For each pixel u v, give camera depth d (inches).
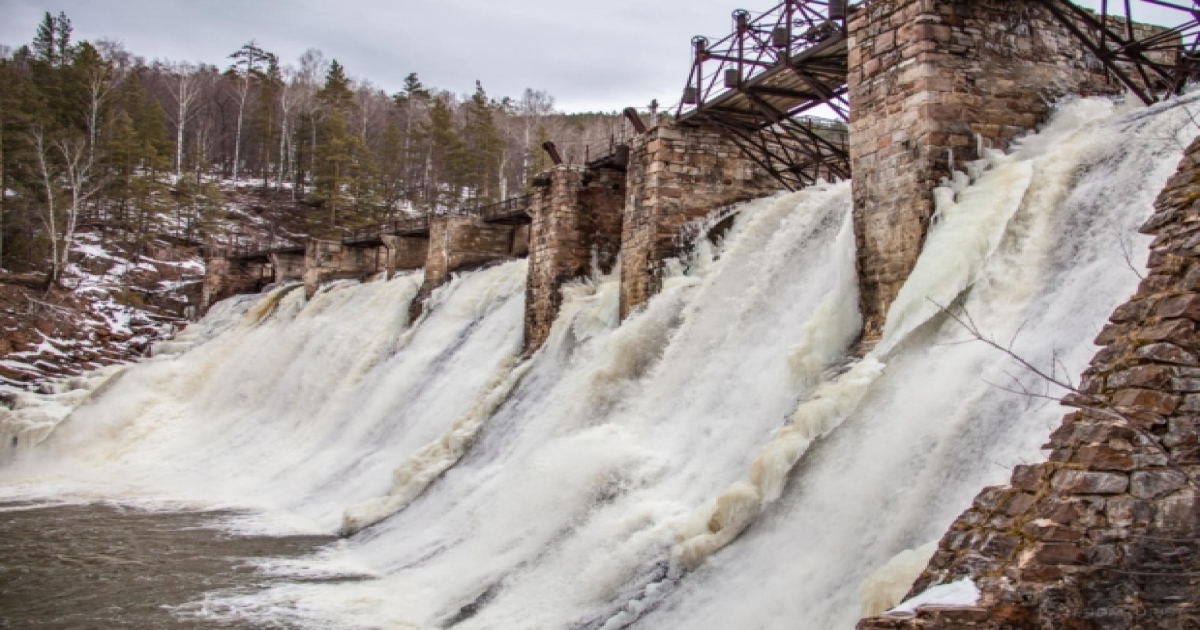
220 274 2437.3
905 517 407.8
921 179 602.5
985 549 312.3
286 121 4306.1
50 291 2217.0
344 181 3316.9
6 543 857.5
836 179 1061.1
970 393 441.7
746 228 850.8
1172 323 313.0
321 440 1280.8
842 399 510.6
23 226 2472.9
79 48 3934.5
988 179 581.6
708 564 493.7
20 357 1847.9
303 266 2364.7
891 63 640.4
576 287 1163.3
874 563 402.6
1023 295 495.5
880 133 645.9
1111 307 428.5
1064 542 292.8
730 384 691.4
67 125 3270.2
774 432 589.3
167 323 2330.2
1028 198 540.4
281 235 3442.4
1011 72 636.7
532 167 3722.9
